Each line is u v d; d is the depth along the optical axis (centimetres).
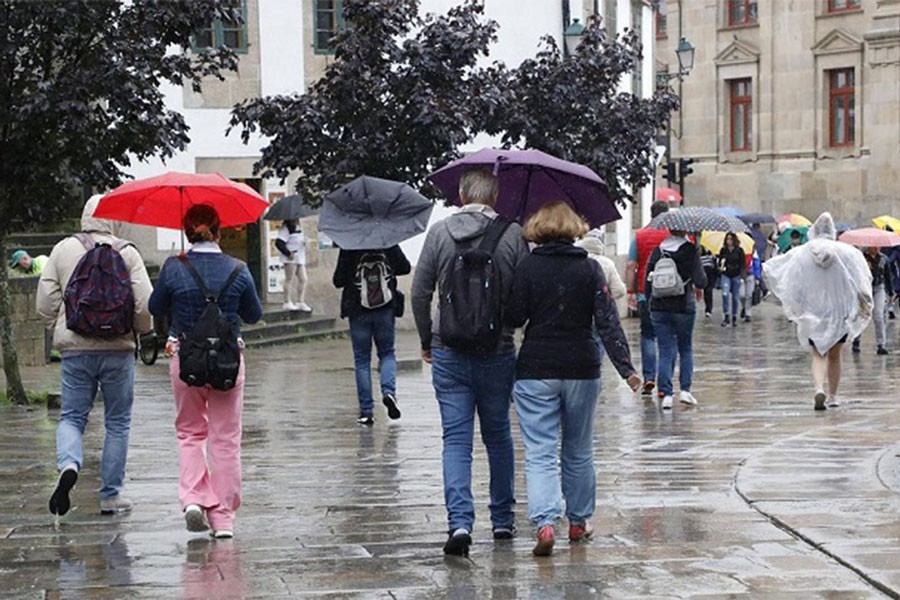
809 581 900
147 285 1173
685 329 2005
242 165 3662
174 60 2061
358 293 1791
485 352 998
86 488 1323
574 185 1085
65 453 1145
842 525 1060
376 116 2508
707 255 4412
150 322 1180
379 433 1733
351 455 1538
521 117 2905
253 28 3672
